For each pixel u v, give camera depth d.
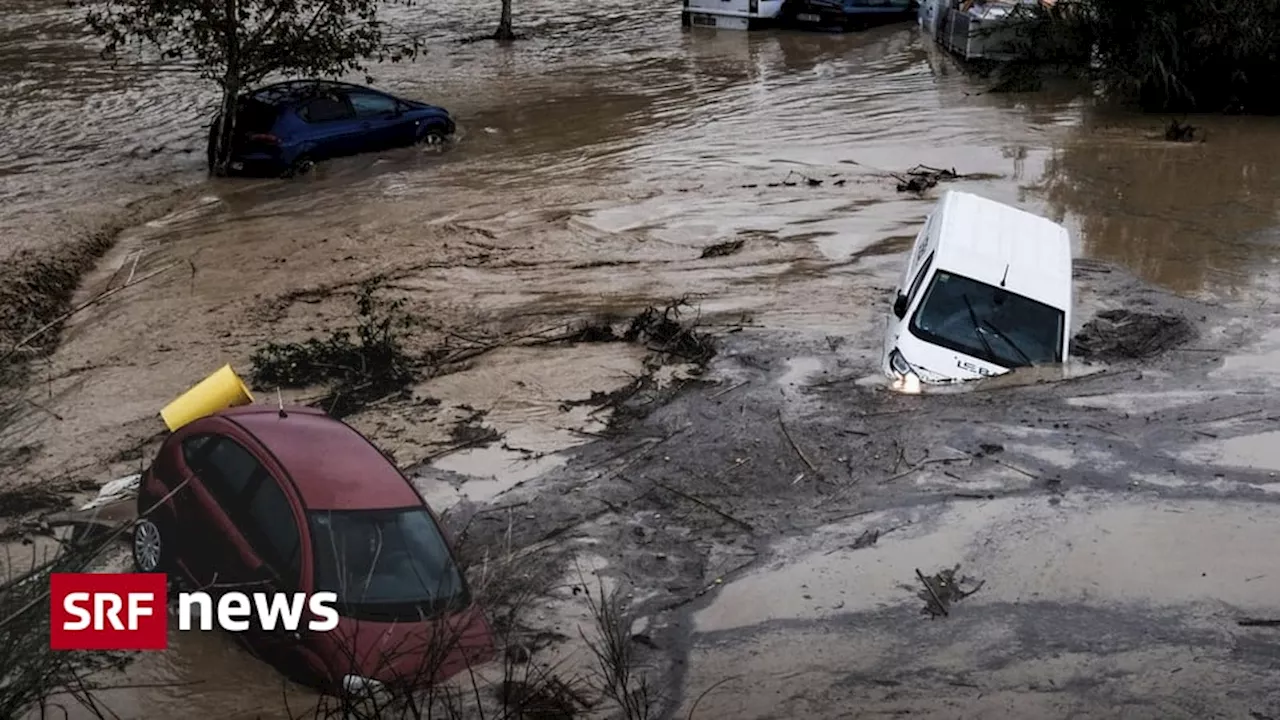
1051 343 12.59
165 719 7.40
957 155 21.59
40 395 12.19
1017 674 8.10
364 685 7.51
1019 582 9.14
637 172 20.62
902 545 9.65
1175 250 16.86
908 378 12.32
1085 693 7.88
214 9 20.95
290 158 20.36
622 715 7.67
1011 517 9.98
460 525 9.94
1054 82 27.19
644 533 9.88
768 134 23.03
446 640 7.82
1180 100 24.73
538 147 22.17
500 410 12.17
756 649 8.42
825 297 15.23
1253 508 10.04
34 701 6.90
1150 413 11.69
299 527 8.01
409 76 27.66
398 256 16.69
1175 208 18.69
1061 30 26.03
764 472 10.79
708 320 14.53
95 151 21.73
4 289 14.52
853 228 17.83
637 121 24.00
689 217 18.34
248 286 15.54
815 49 30.98
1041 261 13.30
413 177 20.41
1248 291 15.25
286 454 8.45
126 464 10.82
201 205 18.98
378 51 29.53
